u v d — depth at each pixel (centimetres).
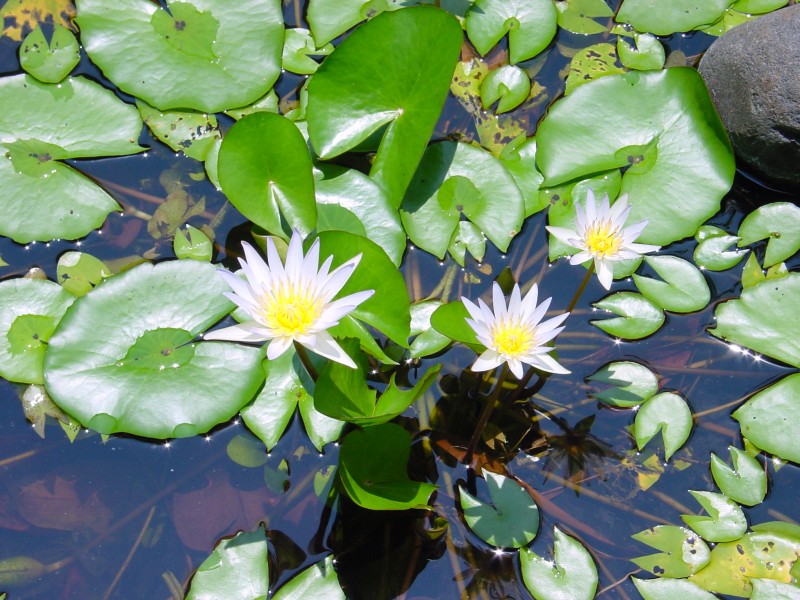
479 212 217
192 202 222
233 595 163
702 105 225
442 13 201
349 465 168
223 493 179
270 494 179
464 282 214
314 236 187
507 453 189
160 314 191
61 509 176
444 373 200
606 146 227
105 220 217
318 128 212
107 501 178
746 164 237
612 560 173
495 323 164
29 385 188
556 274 218
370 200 208
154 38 232
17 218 208
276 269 154
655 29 265
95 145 223
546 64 257
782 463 187
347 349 164
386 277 180
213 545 172
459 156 223
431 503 180
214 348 188
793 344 200
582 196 222
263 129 192
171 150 229
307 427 183
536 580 167
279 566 170
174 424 179
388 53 205
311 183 196
